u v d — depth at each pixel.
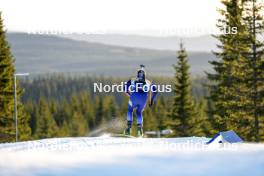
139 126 43.12
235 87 100.44
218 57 102.94
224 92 101.38
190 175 20.73
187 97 127.44
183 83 126.75
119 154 26.73
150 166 22.77
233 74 100.31
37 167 23.41
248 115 97.81
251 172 20.86
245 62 98.25
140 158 25.11
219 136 31.73
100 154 26.94
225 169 21.59
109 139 37.62
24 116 124.25
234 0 99.44
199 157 24.92
